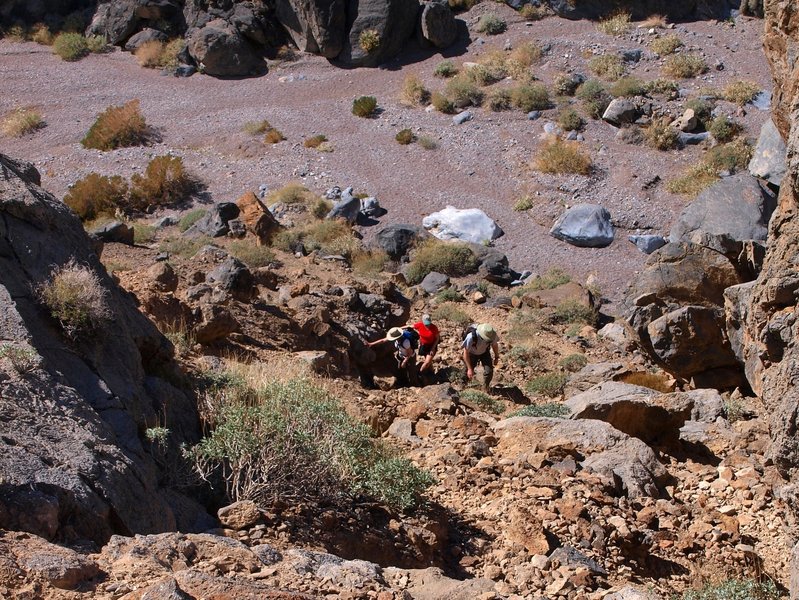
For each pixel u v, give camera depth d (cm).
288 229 2688
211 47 4075
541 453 857
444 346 1623
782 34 816
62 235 714
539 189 3209
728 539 777
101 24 4491
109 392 609
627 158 3325
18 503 440
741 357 1366
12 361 545
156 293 1095
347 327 1381
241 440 644
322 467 660
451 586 500
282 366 1062
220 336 1113
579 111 3594
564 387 1433
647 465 882
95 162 3466
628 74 3778
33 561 393
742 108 3462
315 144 3512
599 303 2294
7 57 4353
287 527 595
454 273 2566
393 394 1156
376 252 2644
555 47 3969
